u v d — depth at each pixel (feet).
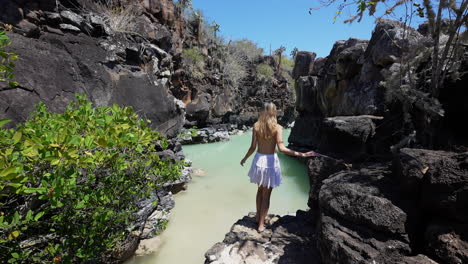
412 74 15.57
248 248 8.92
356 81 32.09
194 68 61.41
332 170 12.89
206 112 63.52
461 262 5.24
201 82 65.82
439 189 6.21
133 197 11.93
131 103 19.34
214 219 19.62
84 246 8.70
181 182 24.59
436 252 5.76
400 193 7.43
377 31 29.37
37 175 6.74
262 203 10.26
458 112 12.78
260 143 10.05
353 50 33.81
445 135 12.98
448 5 10.96
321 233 7.66
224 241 9.74
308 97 51.44
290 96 114.42
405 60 15.57
